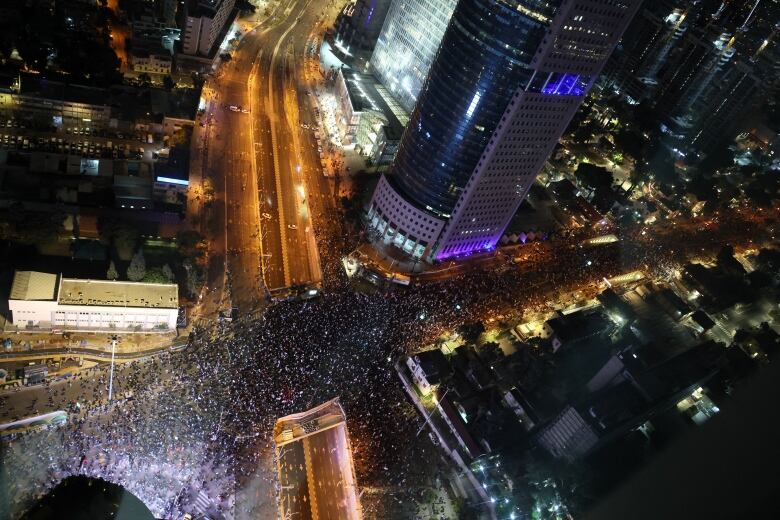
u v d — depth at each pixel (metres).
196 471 169.00
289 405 191.50
